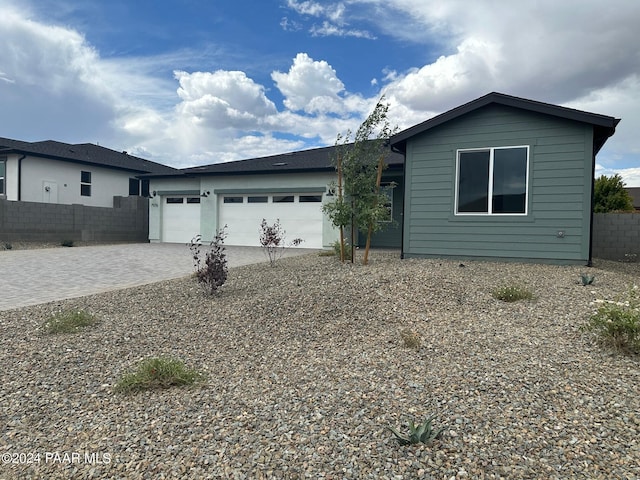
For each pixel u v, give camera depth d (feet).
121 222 57.47
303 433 8.07
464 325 14.46
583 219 27.02
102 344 13.78
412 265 26.27
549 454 7.04
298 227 48.62
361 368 11.28
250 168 50.29
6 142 64.13
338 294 18.51
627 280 21.90
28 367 11.94
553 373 10.25
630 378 9.84
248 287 21.65
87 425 8.75
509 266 26.27
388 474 6.73
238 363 12.14
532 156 28.12
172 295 20.51
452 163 30.40
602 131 27.20
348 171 27.32
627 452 7.02
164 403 9.66
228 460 7.29
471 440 7.53
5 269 30.19
